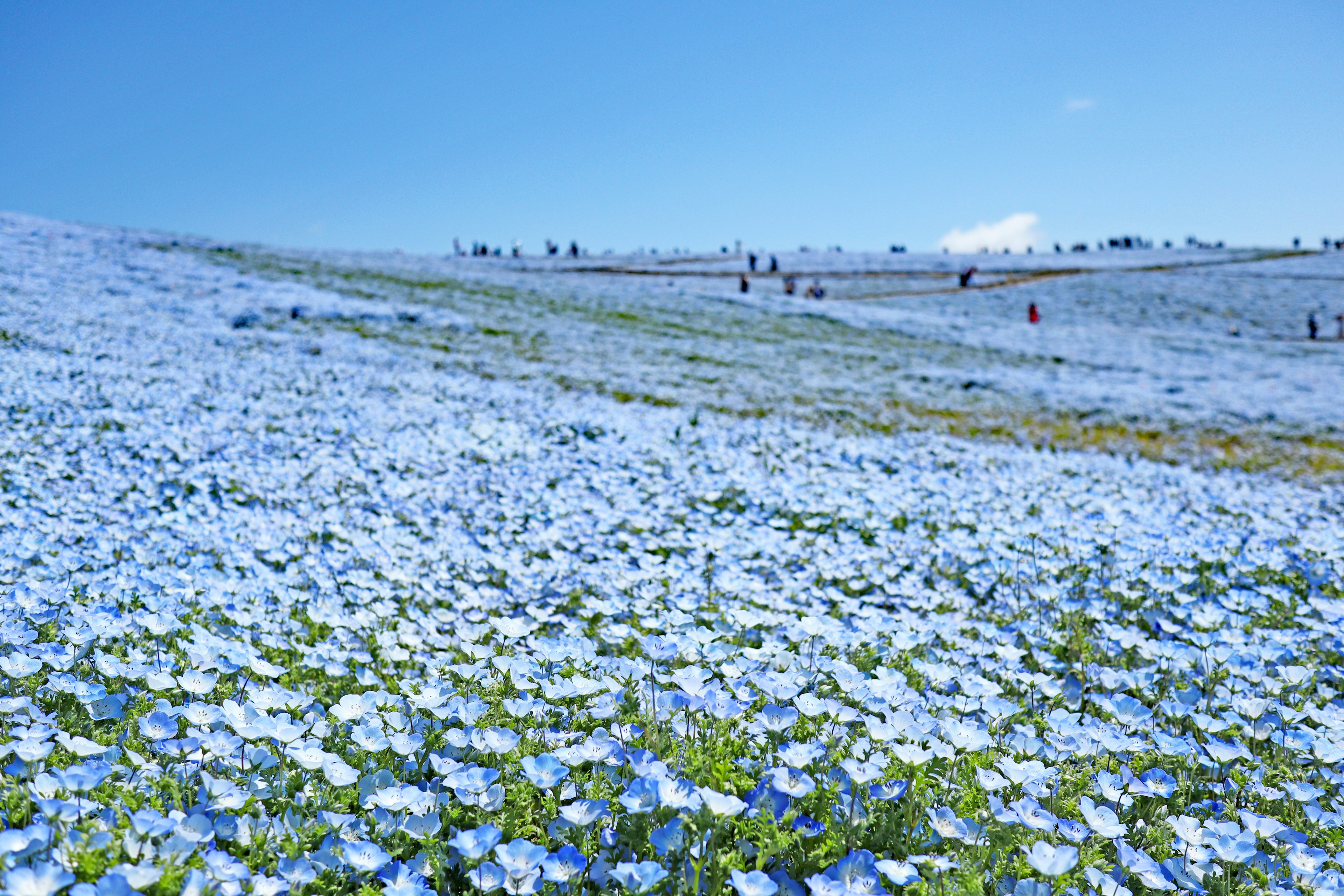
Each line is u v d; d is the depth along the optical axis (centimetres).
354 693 364
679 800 233
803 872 234
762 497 837
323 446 956
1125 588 562
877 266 7212
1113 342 3694
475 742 277
